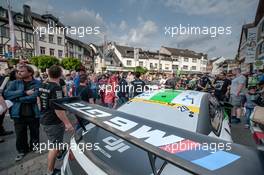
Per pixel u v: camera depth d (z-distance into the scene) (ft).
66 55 115.34
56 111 8.13
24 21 92.12
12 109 10.82
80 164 5.08
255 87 20.04
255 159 2.28
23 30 89.61
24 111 10.93
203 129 6.66
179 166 2.23
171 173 4.36
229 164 2.21
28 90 10.93
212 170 2.11
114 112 4.18
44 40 99.86
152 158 3.40
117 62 145.79
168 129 3.20
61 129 9.16
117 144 5.57
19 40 87.66
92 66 149.69
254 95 18.33
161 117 7.52
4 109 11.20
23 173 9.33
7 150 11.93
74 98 5.34
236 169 2.12
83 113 4.11
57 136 9.04
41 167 9.93
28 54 86.43
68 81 29.68
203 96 9.07
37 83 11.40
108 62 140.77
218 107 10.69
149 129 3.24
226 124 9.89
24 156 11.07
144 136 2.98
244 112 19.54
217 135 7.22
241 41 127.34
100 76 38.24
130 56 152.66
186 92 9.88
